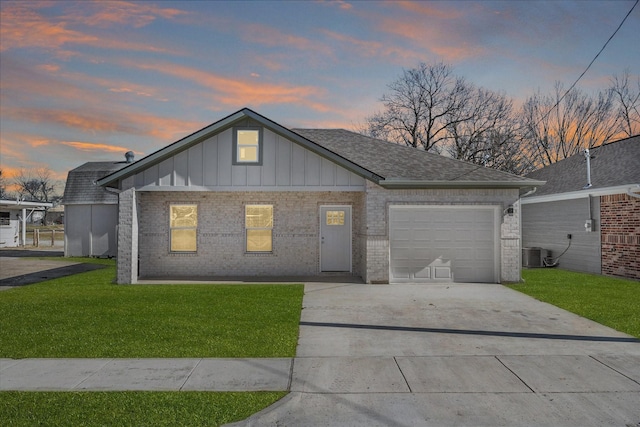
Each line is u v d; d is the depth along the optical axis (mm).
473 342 7512
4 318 9016
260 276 15492
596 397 5242
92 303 10570
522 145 40875
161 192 15617
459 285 13508
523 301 11000
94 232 23812
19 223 33906
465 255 14117
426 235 14109
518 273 13891
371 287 13172
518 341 7551
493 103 39438
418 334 8023
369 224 13805
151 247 15602
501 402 5109
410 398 5227
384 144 17266
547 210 19312
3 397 5125
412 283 13922
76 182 24250
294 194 15781
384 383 5684
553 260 18719
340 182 13945
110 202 23438
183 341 7434
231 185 13945
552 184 19844
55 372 5969
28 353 6770
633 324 8594
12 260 22125
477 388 5516
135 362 6383
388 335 7961
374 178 13406
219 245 15688
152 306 10227
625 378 5832
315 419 4699
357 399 5195
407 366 6320
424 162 15281
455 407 4984
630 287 13039
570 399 5191
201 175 13945
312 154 13984
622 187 14625
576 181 18000
